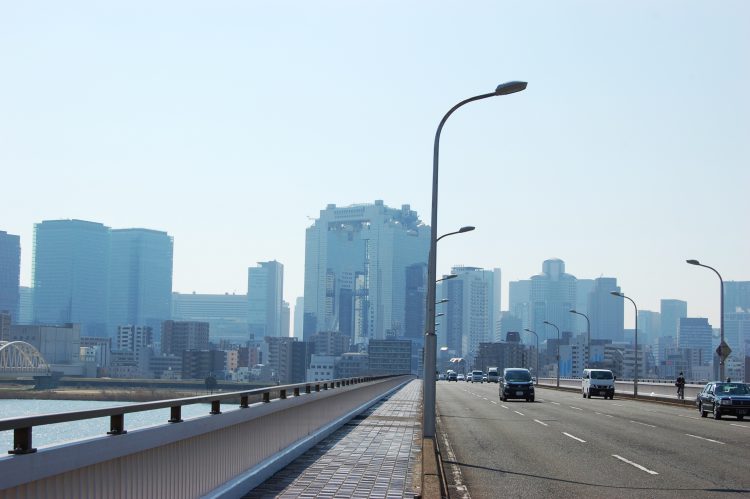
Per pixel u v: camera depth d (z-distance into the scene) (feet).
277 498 43.09
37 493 22.68
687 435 90.84
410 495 44.55
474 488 50.11
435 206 83.51
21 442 22.24
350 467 55.98
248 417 46.57
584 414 133.18
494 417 123.85
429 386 76.13
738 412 122.31
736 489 50.06
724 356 176.86
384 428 91.76
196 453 37.19
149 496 31.04
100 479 26.66
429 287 80.02
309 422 71.67
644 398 206.69
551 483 52.37
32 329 630.74
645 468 60.39
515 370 188.24
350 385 109.40
